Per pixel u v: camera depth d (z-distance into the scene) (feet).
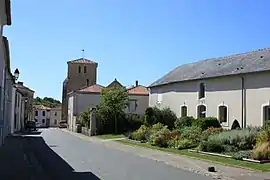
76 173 44.73
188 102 126.93
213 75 114.11
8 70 103.14
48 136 132.46
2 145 84.33
